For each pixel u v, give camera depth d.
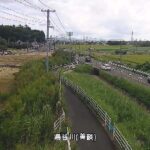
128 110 51.75
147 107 58.69
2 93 57.75
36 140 29.98
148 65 109.00
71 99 56.69
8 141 31.48
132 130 41.16
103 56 176.12
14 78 83.44
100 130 37.97
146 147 35.25
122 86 77.38
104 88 72.38
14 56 169.88
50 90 48.44
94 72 106.88
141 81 82.94
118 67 122.19
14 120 34.38
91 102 49.56
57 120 36.88
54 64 104.12
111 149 31.55
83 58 163.50
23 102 43.41
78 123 40.88
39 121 32.84
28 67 82.31
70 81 71.38
